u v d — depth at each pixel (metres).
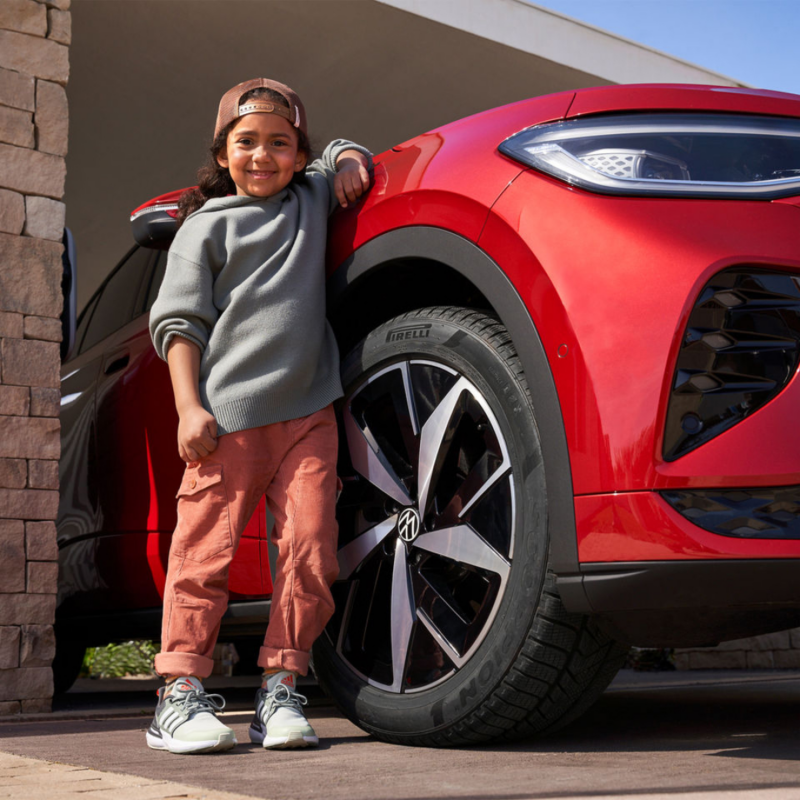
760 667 4.07
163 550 2.50
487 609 1.62
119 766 1.50
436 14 4.07
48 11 2.63
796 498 1.41
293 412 1.81
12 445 2.43
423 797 1.20
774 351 1.47
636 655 4.38
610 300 1.50
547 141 1.69
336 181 2.00
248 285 1.83
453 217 1.75
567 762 1.49
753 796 1.15
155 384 2.61
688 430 1.45
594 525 1.46
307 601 1.76
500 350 1.67
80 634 2.97
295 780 1.35
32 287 2.51
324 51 4.30
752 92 1.73
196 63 4.31
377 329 1.93
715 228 1.51
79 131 4.73
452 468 1.77
